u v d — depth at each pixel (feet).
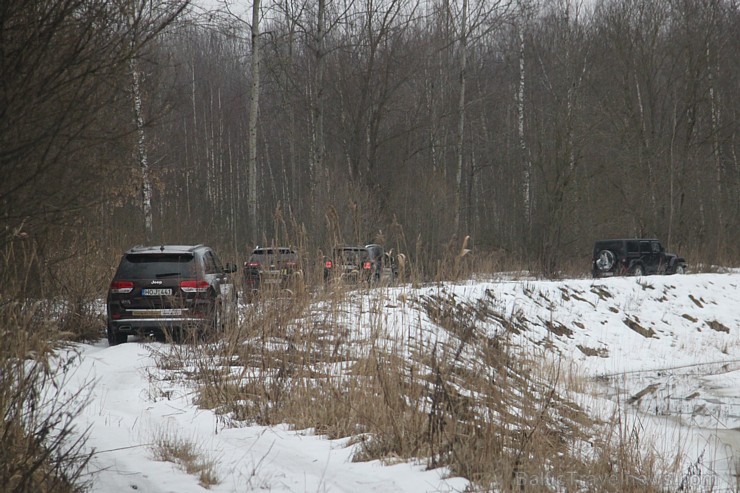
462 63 146.41
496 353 43.09
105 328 64.59
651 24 177.68
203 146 240.53
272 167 252.42
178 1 26.35
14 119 22.88
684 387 63.10
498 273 113.91
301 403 36.24
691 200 177.99
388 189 136.67
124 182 69.31
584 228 151.74
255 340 46.03
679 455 33.88
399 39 144.66
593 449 35.17
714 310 102.78
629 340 85.71
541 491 27.04
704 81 183.83
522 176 161.89
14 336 24.44
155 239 119.75
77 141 25.04
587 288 95.71
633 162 170.81
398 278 50.49
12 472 20.98
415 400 34.99
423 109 160.56
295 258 48.06
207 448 29.63
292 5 123.65
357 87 145.48
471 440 29.50
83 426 31.09
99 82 24.00
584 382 57.11
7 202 23.72
